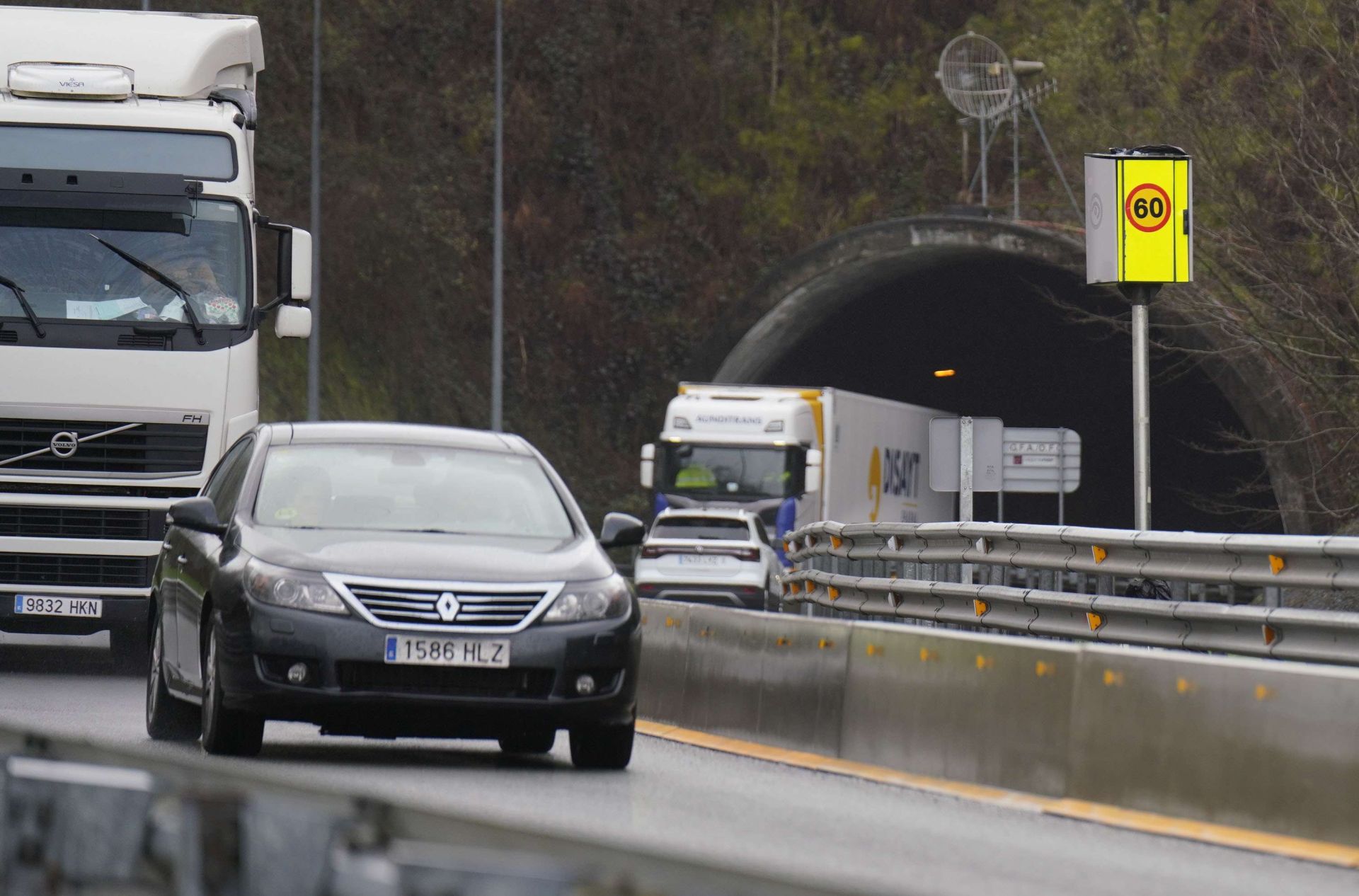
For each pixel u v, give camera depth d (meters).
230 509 45.34
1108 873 30.62
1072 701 39.62
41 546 65.56
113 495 65.88
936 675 43.69
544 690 41.00
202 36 70.88
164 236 66.88
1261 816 35.44
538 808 35.97
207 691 42.44
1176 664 37.56
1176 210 70.50
